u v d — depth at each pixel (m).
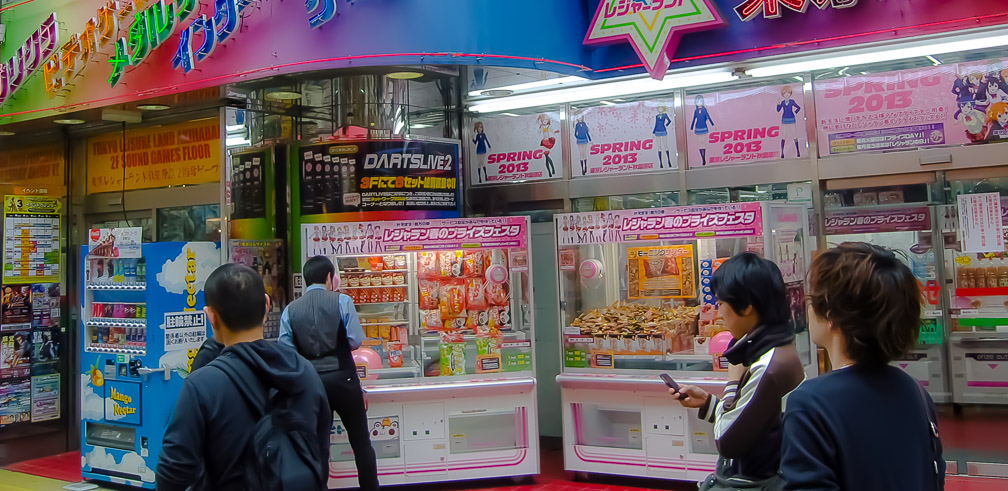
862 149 5.82
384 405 5.82
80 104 6.57
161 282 5.83
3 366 7.04
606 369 5.84
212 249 6.13
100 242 6.21
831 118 5.91
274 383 2.36
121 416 6.04
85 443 6.29
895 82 5.72
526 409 5.90
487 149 7.13
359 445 5.05
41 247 7.37
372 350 5.97
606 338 5.83
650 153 6.52
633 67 6.14
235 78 5.72
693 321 5.59
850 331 1.79
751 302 2.46
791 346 2.46
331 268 5.35
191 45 5.83
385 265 6.07
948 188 5.66
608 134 6.68
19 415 7.14
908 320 1.77
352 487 5.80
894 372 1.85
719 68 5.91
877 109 5.77
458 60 5.37
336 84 6.50
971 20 5.10
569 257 6.02
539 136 6.93
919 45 5.37
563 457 6.59
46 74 6.74
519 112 7.00
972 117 5.52
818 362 6.07
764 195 6.16
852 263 1.80
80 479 6.46
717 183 6.25
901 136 5.71
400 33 5.36
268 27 5.59
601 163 6.70
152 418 5.87
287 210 6.75
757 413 2.35
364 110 6.47
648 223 5.72
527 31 5.64
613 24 6.00
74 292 7.60
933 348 6.07
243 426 2.29
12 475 6.64
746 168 6.16
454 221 5.98
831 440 1.75
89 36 6.39
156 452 5.84
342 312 5.03
